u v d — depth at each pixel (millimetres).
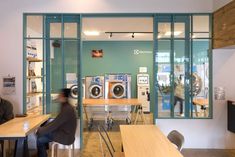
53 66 5230
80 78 5199
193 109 5344
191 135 5203
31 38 5188
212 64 5160
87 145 5465
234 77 5152
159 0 5141
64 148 5117
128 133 3436
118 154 3391
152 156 2445
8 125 3834
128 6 5133
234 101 5020
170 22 5207
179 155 2479
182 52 5246
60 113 3840
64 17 5188
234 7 4250
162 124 5215
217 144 5188
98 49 10266
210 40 5188
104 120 8359
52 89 5227
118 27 7516
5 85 5090
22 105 5094
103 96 9422
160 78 5238
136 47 10266
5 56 5086
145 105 9891
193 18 5309
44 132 3779
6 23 5082
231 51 5137
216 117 5184
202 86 5398
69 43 5207
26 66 5195
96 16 5199
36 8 5109
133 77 10281
